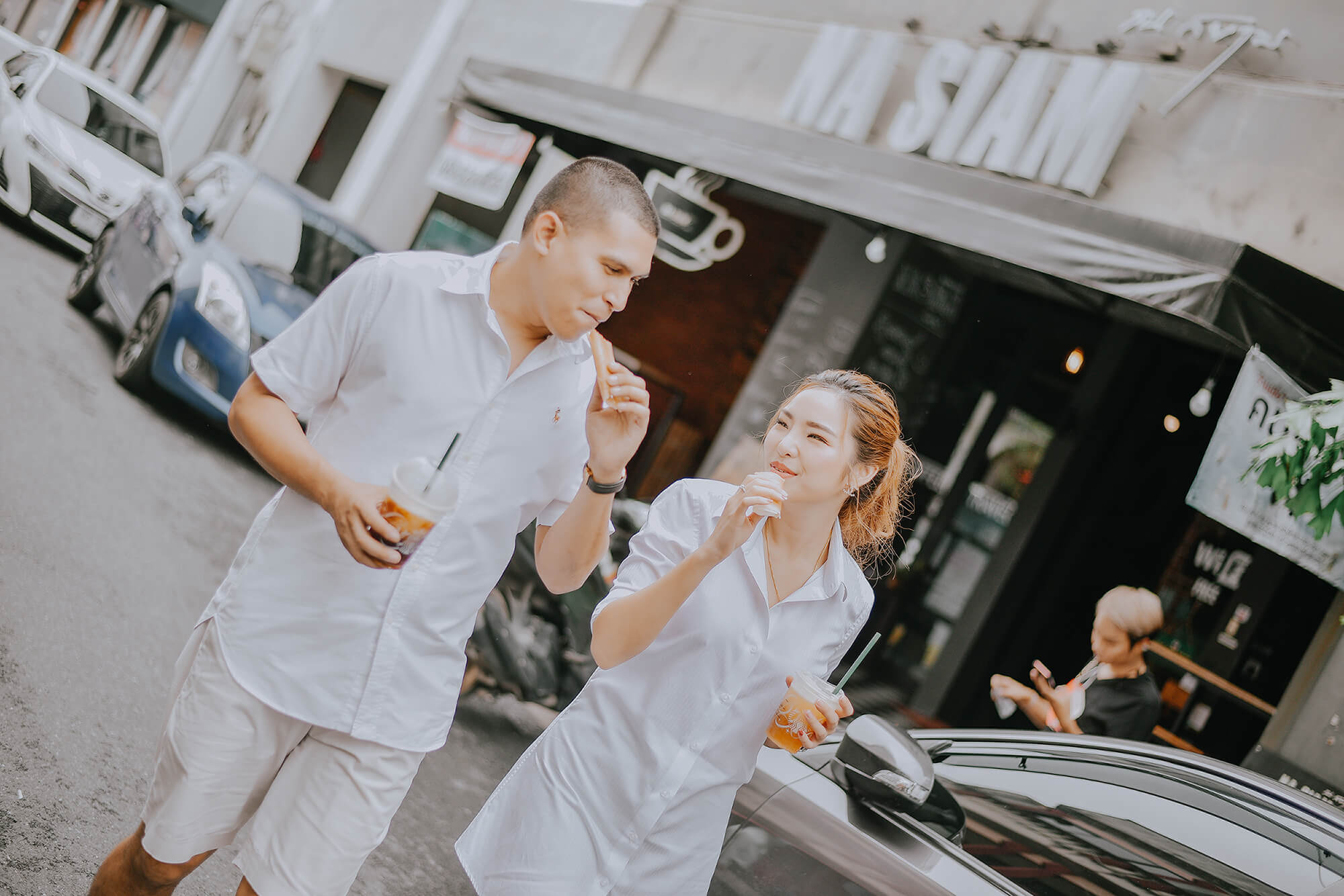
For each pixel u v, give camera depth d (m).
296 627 1.95
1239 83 6.04
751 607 2.12
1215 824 2.66
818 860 2.61
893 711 7.86
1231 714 6.66
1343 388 4.74
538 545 2.23
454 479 1.84
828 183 6.68
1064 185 6.38
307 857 1.98
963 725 7.77
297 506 1.99
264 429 1.91
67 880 2.55
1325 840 2.55
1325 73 5.75
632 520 6.23
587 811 2.08
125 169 10.47
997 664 7.86
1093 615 7.66
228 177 7.94
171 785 1.99
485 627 5.00
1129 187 6.31
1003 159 6.62
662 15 9.70
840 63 7.80
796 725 2.09
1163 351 7.69
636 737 2.11
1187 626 7.09
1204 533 7.24
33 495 4.87
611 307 1.95
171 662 3.99
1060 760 3.01
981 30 7.25
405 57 12.90
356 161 12.63
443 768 4.41
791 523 2.18
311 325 1.95
